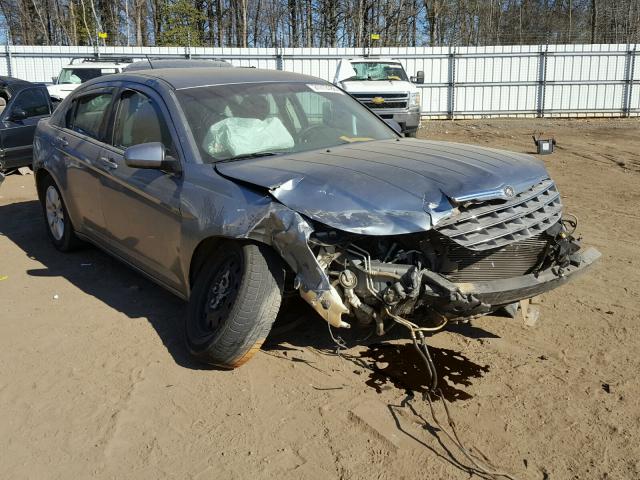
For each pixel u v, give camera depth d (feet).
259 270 11.73
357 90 50.19
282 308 14.92
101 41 130.11
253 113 14.85
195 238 12.76
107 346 13.88
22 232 23.73
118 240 16.46
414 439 10.41
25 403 11.73
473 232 11.51
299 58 78.69
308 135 15.08
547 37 118.21
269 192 11.64
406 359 13.08
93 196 17.20
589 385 12.03
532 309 14.53
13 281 18.19
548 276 12.29
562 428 10.70
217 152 13.71
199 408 11.41
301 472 9.71
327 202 11.25
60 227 20.57
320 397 11.68
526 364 12.85
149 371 12.71
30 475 9.80
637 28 121.08
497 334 14.24
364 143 14.88
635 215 25.68
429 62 79.71
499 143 55.21
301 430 10.73
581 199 29.17
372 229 10.94
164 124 14.52
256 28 143.95
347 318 12.82
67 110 20.04
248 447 10.32
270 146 14.23
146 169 13.98
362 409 11.23
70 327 14.90
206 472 9.77
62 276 18.54
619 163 40.68
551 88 79.97
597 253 13.48
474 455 10.03
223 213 12.11
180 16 124.77
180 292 14.30
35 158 20.83
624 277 17.94
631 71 78.54
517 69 79.66
